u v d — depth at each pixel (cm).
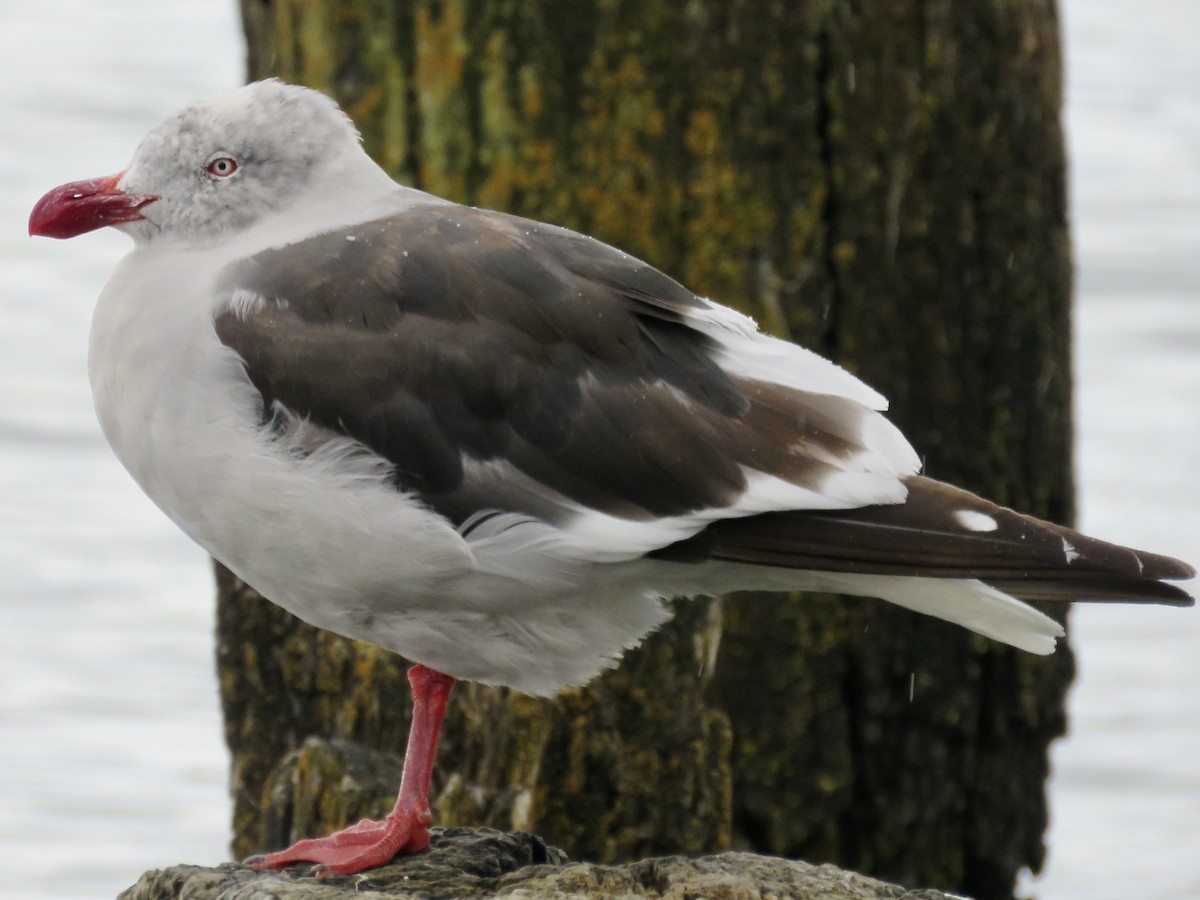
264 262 987
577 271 973
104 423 995
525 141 1344
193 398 957
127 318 982
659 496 941
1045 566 912
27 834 1559
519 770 1281
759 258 1356
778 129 1354
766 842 1396
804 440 946
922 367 1394
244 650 1373
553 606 968
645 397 947
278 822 1286
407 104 1361
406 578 953
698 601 1297
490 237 981
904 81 1372
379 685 1332
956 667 1403
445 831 1031
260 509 954
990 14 1388
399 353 949
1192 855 1589
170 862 1524
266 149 1020
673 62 1339
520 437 946
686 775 1299
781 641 1377
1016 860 1455
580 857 1288
